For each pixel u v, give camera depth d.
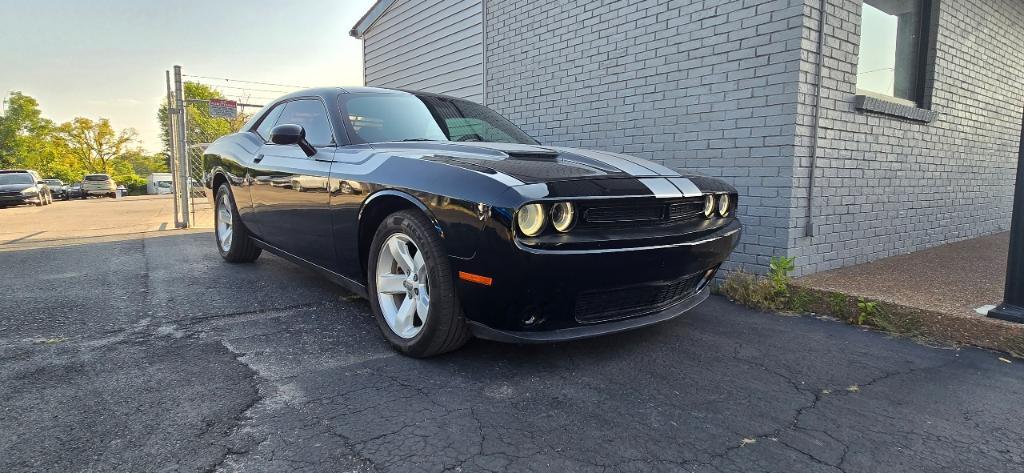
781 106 4.00
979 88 6.13
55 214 13.13
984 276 4.18
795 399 2.31
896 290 3.67
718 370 2.61
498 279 2.26
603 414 2.14
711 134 4.47
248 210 4.29
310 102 3.88
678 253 2.54
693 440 1.96
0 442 1.85
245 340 2.92
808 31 3.92
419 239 2.53
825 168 4.23
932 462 1.85
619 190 2.44
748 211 4.25
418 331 2.62
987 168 6.61
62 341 2.86
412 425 2.02
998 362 2.77
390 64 9.49
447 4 7.79
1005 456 1.89
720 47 4.36
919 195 5.45
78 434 1.91
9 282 4.24
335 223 3.13
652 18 4.88
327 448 1.85
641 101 5.04
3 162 50.41
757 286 3.78
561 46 5.88
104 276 4.48
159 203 21.81
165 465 1.73
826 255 4.39
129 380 2.37
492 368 2.58
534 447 1.89
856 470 1.79
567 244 2.23
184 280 4.33
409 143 3.19
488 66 7.05
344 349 2.80
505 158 2.71
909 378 2.56
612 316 2.57
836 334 3.20
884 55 5.01
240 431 1.95
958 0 5.59
